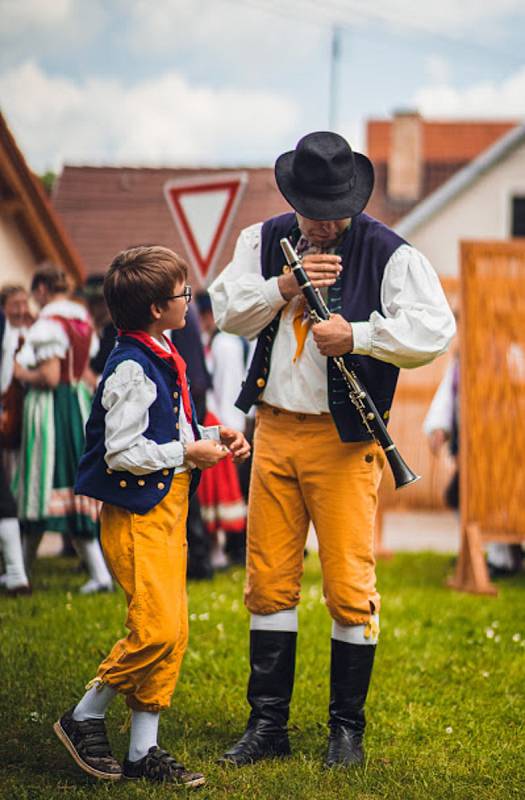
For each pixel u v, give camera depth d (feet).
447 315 19.10
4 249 73.51
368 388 19.36
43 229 74.90
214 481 38.88
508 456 37.78
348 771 19.02
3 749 19.52
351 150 19.29
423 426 44.86
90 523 33.06
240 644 27.02
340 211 18.94
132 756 18.33
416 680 24.97
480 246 37.78
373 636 19.75
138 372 17.71
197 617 29.58
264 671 19.99
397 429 44.86
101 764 17.98
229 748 20.12
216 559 39.34
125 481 17.83
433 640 28.58
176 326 18.48
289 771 18.89
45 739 19.99
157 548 17.93
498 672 25.68
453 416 40.83
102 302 38.63
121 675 17.74
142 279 17.95
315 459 19.49
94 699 18.03
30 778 18.25
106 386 17.79
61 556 42.22
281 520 19.92
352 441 19.15
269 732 19.81
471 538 37.35
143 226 121.29
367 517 19.61
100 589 33.50
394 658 26.66
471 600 34.86
